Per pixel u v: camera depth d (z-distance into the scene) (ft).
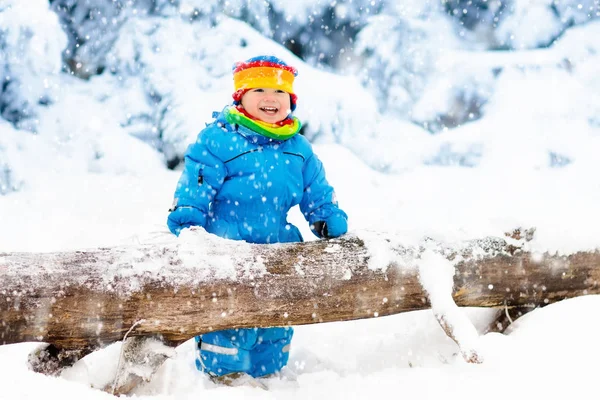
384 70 32.17
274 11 32.22
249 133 9.67
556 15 33.91
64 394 6.70
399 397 7.48
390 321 11.02
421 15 33.83
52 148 25.13
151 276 7.63
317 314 8.48
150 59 27.94
